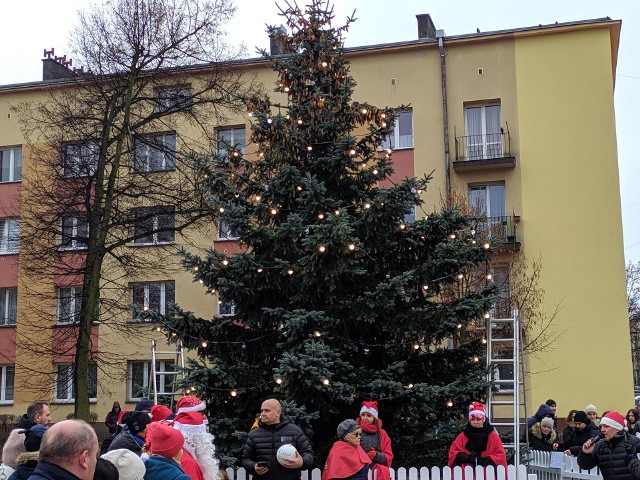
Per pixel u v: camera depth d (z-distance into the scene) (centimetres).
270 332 1262
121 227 2275
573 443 1324
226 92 2325
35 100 3080
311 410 1163
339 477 918
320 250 1127
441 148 2750
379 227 1230
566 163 2669
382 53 2827
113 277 2716
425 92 2788
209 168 1295
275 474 916
